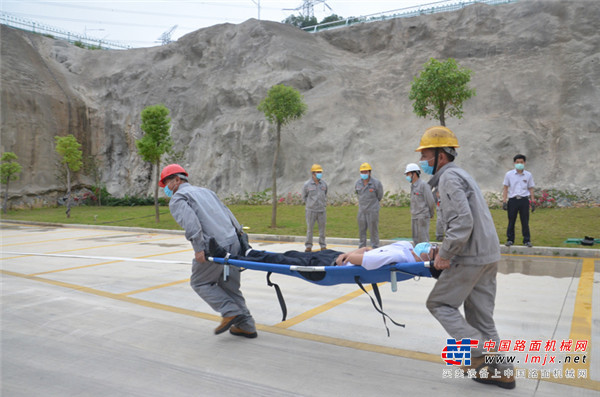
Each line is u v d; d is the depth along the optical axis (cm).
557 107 2189
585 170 1922
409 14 3189
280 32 3152
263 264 386
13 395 312
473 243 310
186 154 2977
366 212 962
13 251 1074
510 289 611
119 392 317
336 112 2567
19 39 3375
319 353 387
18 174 2970
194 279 434
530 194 946
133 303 564
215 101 3033
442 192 313
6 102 2997
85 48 4259
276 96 1474
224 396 309
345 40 3147
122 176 3297
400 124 2511
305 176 2461
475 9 2742
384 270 345
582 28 2405
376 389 316
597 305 522
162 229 1561
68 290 638
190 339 427
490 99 2342
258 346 406
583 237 1059
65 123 3312
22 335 441
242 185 2628
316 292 616
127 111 3353
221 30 3419
